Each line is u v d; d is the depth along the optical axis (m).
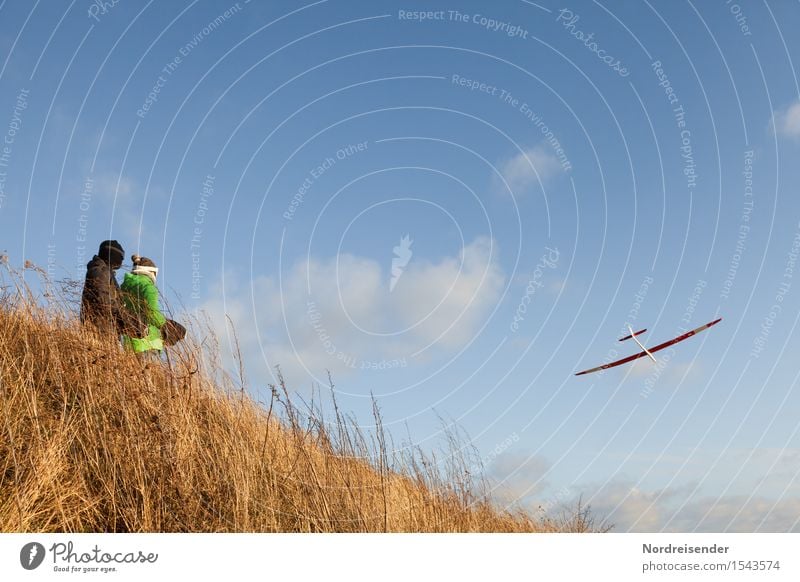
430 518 6.23
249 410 6.61
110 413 5.72
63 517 4.79
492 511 7.08
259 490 5.68
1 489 4.86
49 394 5.83
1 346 6.00
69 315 6.66
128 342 6.67
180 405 5.97
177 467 5.43
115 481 5.16
